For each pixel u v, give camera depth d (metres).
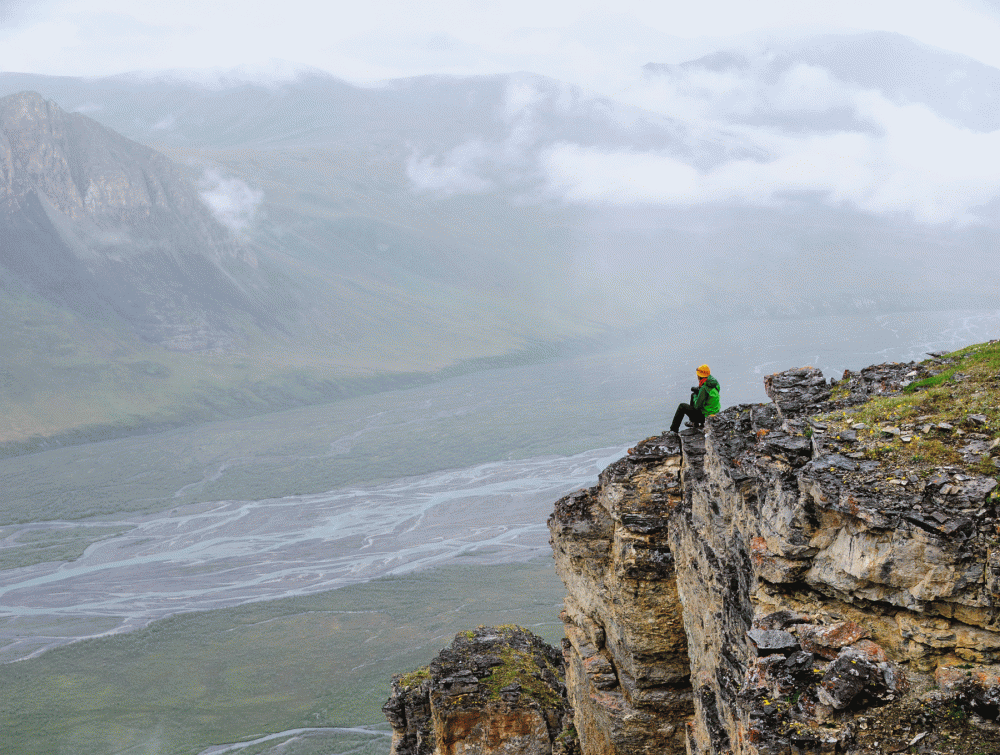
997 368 16.36
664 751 22.64
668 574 22.77
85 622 180.38
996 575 12.04
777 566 14.62
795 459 15.76
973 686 11.43
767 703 12.18
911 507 13.01
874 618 13.38
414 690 33.53
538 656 31.33
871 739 11.26
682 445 21.00
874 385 18.00
